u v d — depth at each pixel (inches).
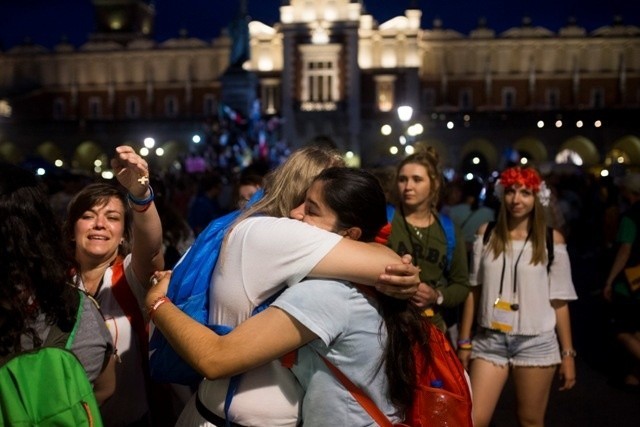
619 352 331.9
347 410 100.8
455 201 441.1
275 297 102.7
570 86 2244.1
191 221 453.4
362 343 100.0
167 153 2327.8
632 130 2030.0
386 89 2153.1
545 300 193.0
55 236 101.1
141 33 2610.7
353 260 98.2
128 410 146.5
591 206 721.0
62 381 92.6
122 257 163.9
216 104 2364.7
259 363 95.8
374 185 108.3
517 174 192.7
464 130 2079.2
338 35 2086.6
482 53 2249.0
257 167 289.6
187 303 108.0
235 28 1344.7
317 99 2108.8
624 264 285.0
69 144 2257.6
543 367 191.2
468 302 208.1
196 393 111.5
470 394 111.3
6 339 92.1
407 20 2172.7
